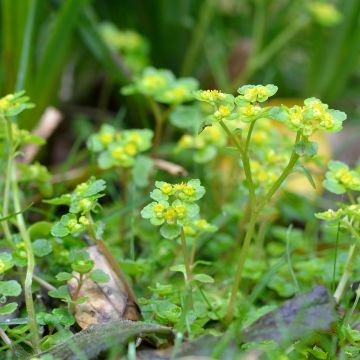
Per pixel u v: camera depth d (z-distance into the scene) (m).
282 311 0.76
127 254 0.87
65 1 0.95
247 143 0.75
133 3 1.17
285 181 0.84
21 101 0.79
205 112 0.96
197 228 0.81
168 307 0.76
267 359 0.74
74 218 0.76
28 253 0.77
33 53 0.97
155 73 0.91
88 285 0.78
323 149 0.99
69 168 0.99
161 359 0.74
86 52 1.14
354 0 1.07
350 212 0.77
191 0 1.17
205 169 0.94
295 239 0.89
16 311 0.78
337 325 0.75
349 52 1.11
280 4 1.27
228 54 1.18
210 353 0.73
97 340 0.74
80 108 1.13
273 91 0.75
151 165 0.88
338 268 0.82
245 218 0.87
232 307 0.78
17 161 0.96
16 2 0.95
